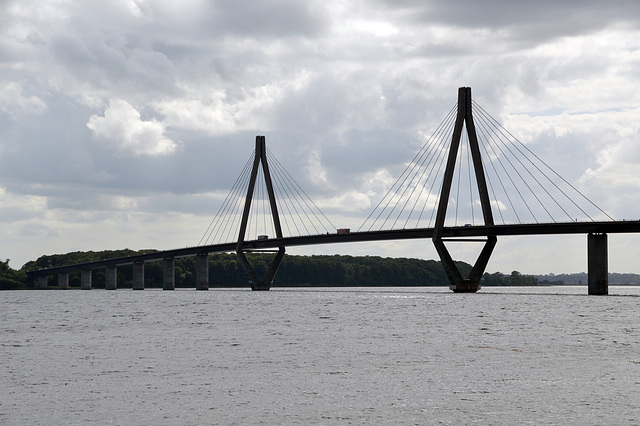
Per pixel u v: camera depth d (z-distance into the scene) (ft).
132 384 164.14
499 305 547.49
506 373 176.45
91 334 294.25
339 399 147.13
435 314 426.92
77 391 156.35
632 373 175.52
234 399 147.54
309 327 324.39
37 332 308.81
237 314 441.68
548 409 137.49
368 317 399.65
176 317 414.62
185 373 179.01
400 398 147.74
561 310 468.34
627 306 525.75
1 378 173.06
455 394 151.33
